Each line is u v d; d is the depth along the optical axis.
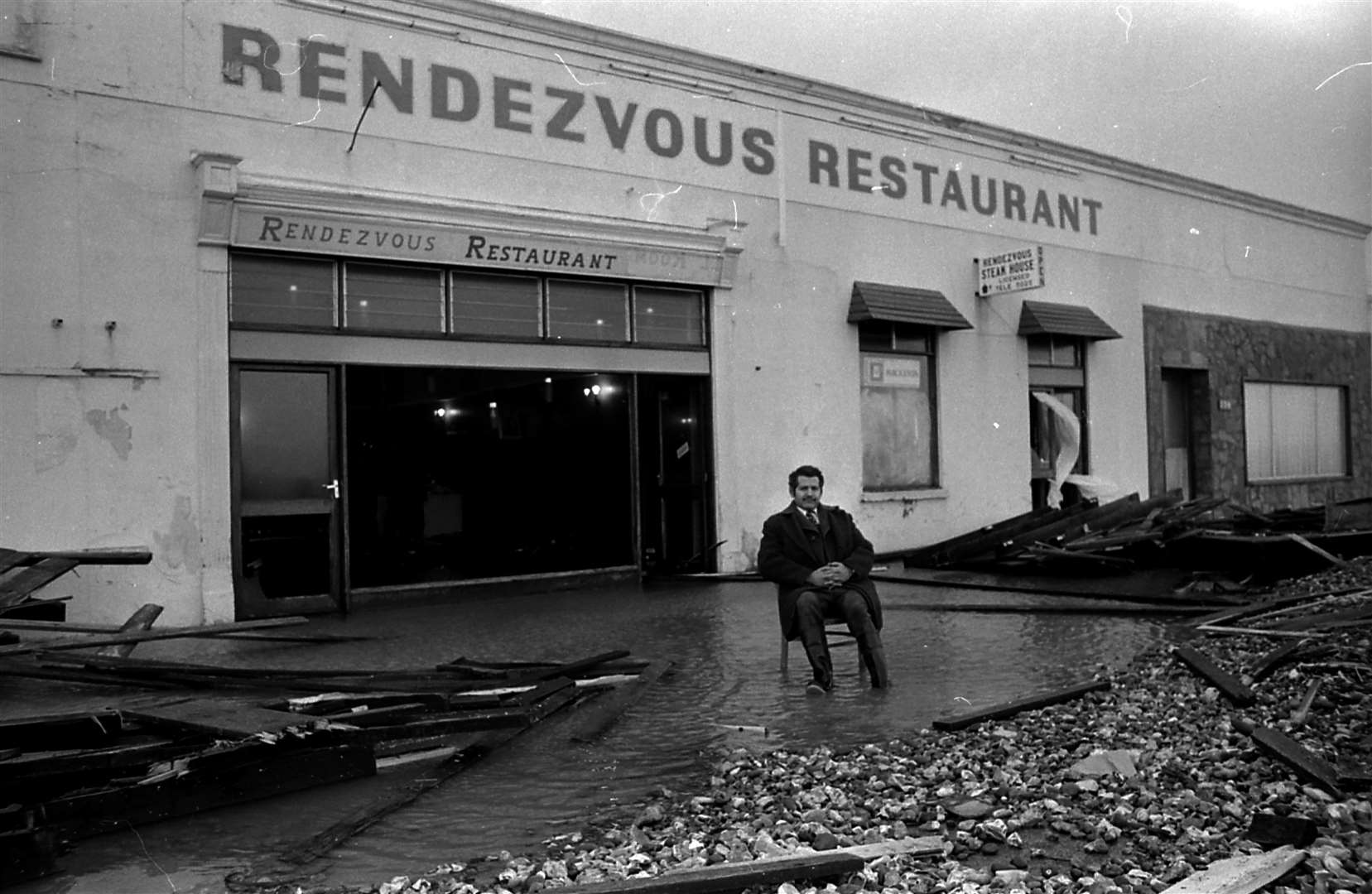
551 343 12.18
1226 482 21.81
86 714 4.83
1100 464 18.92
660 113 13.26
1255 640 7.55
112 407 9.53
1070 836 3.82
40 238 9.24
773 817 4.15
